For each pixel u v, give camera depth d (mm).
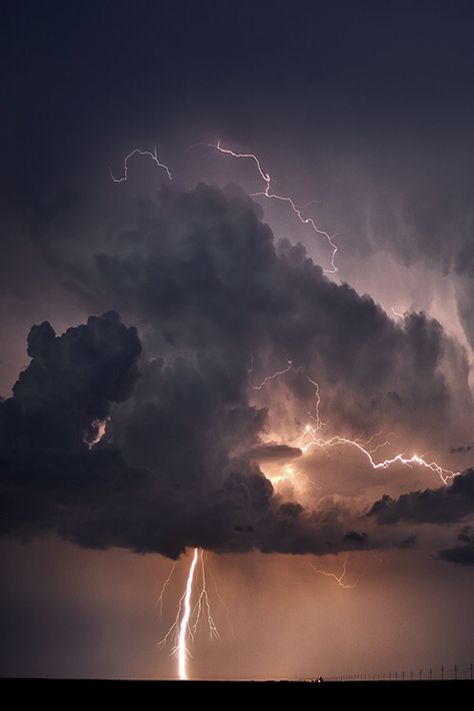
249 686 72562
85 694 64812
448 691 68938
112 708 57406
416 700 62625
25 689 68438
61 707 57656
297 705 59750
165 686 72125
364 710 57312
